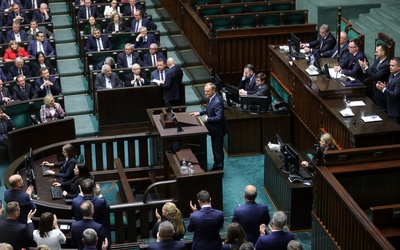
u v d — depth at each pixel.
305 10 26.09
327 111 19.27
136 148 22.53
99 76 22.92
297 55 21.98
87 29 27.11
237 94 21.70
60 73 26.33
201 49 25.41
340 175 15.87
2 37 26.45
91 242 12.89
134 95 22.77
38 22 28.20
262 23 25.91
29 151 19.47
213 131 19.67
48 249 12.31
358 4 28.61
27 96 22.45
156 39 25.92
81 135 22.88
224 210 18.78
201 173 17.50
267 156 19.25
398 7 28.44
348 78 20.14
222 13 26.58
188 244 14.84
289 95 21.92
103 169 20.48
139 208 17.12
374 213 14.54
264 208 14.60
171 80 22.50
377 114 18.70
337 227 15.05
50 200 17.59
